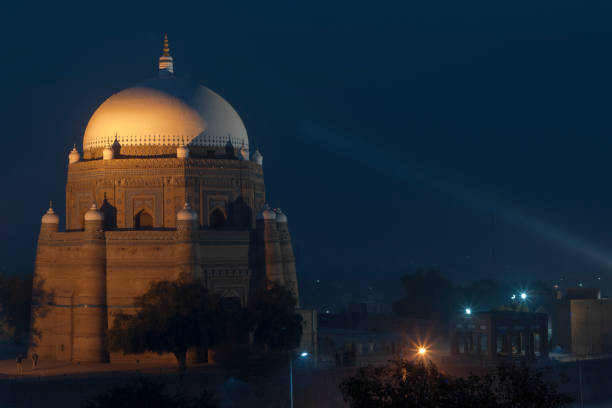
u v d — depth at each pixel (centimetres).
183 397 11594
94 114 17450
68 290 16175
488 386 8188
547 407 8019
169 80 17412
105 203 16500
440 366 15488
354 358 15900
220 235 16300
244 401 14312
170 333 14725
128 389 11269
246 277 16538
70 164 17288
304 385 14575
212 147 16962
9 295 18412
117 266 15862
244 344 15675
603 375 16588
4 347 19200
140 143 16738
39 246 16688
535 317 17312
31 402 13650
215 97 17475
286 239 17388
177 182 16388
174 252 15862
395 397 8019
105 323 15788
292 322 15938
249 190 17062
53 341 16350
